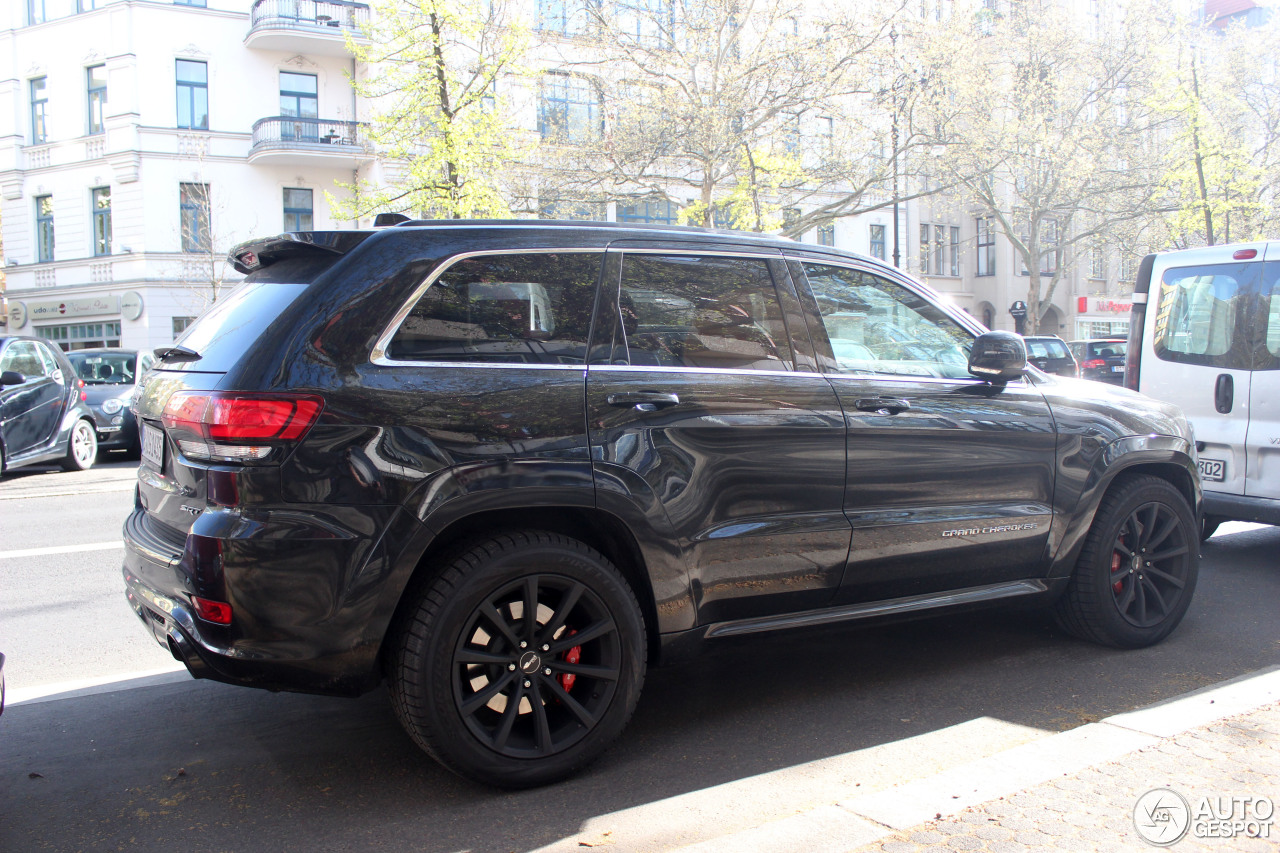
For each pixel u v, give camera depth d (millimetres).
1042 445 3926
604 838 2596
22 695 3850
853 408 3467
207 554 2582
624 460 2979
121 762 3174
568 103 21453
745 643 3324
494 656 2828
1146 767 2770
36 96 30609
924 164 23000
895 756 3131
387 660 2793
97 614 5121
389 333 2785
